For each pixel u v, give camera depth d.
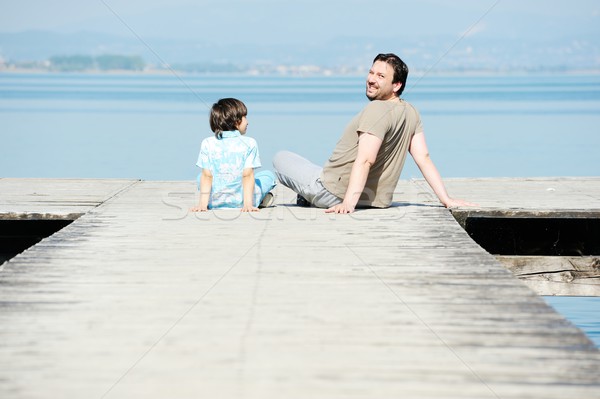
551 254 13.52
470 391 5.50
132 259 9.21
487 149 36.28
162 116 61.41
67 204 13.02
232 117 12.27
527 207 12.35
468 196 13.74
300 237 10.44
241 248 9.78
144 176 26.73
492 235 13.58
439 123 53.84
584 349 6.27
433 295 7.75
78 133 45.16
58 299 7.59
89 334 6.62
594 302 15.07
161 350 6.26
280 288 8.00
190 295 7.74
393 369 5.89
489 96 111.19
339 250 9.70
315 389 5.53
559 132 46.31
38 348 6.29
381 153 11.91
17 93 119.25
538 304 7.45
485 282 8.22
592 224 13.39
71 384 5.61
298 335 6.61
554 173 27.55
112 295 7.74
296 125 50.56
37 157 32.81
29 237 13.40
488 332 6.67
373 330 6.73
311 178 12.44
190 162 30.89
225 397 5.40
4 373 5.80
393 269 8.76
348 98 104.44
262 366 5.94
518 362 6.01
